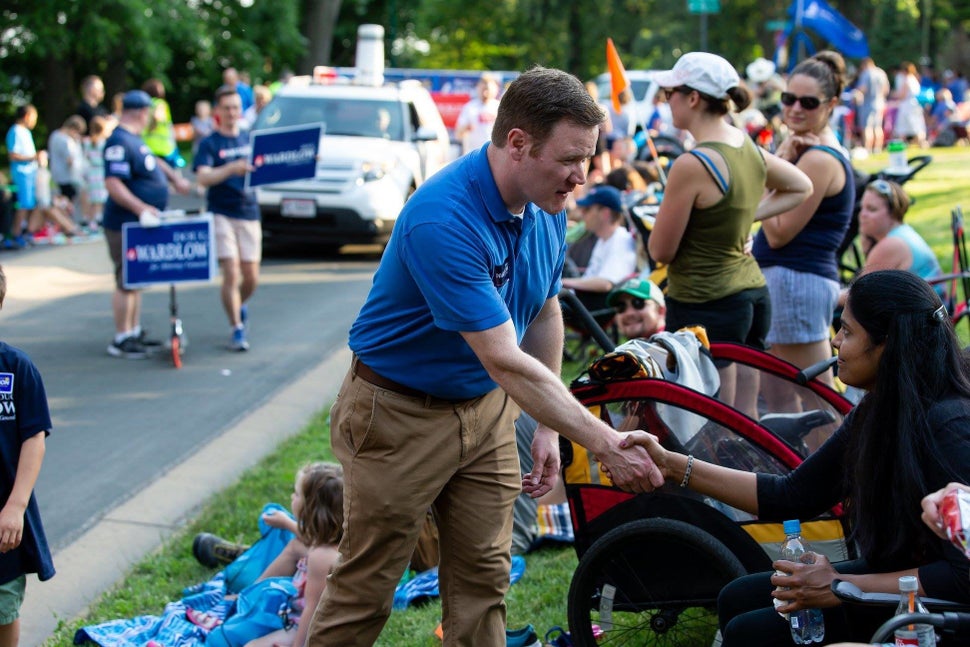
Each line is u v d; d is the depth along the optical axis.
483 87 16.86
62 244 15.02
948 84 29.66
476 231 3.08
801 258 5.50
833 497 3.35
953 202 14.84
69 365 9.04
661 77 4.91
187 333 10.12
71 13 26.02
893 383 2.83
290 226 13.60
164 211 9.23
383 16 42.03
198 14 31.16
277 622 4.34
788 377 4.56
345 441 3.38
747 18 48.59
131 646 4.35
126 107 9.05
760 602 3.38
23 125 14.82
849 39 21.81
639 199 8.24
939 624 2.54
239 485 6.12
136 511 5.93
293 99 14.79
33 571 3.94
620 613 4.09
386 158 13.73
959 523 2.39
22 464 3.84
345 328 10.27
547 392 3.11
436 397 3.27
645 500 3.91
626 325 5.98
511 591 4.73
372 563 3.36
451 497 3.42
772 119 12.40
